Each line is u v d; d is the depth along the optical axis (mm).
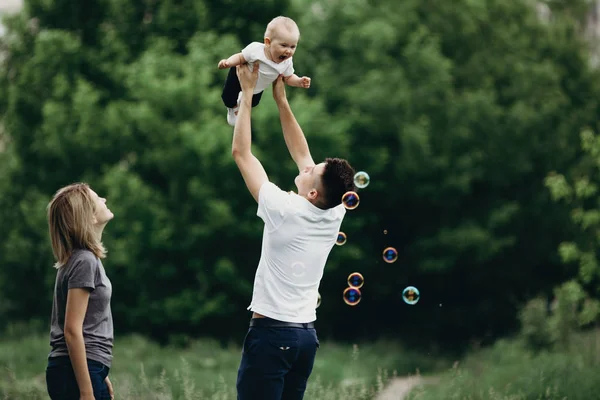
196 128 22547
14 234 24344
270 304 4934
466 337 25453
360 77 24250
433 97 24250
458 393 9000
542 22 28531
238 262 23531
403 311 26453
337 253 23797
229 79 5227
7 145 26203
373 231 26016
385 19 25203
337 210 5090
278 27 4977
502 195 25641
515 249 25891
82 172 24188
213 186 22547
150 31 24828
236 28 24047
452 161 24375
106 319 5062
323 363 15312
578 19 31984
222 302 23047
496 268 25984
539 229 25656
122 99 24594
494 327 25984
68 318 4812
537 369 11086
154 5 25031
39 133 24453
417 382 10023
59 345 4945
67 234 4957
